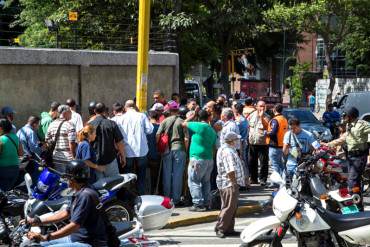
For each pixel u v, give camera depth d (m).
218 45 32.91
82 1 27.50
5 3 34.56
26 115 16.59
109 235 7.22
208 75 51.72
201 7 28.19
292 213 8.54
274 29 43.56
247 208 13.98
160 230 12.33
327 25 44.22
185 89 30.25
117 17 27.36
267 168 16.94
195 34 28.61
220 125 14.67
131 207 10.42
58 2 31.80
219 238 11.54
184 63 32.31
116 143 12.52
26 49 16.38
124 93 19.39
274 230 8.73
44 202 9.34
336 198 9.79
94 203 7.02
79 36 25.98
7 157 11.68
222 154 11.41
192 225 12.87
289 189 8.79
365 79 53.62
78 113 15.05
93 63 18.23
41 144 13.04
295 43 59.16
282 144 15.67
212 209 13.73
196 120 13.80
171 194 13.90
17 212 9.92
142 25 14.95
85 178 7.05
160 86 20.67
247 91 58.50
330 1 41.69
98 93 18.53
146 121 13.45
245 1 28.09
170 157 13.76
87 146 11.72
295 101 58.09
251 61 59.66
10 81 16.17
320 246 8.57
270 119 16.91
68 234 6.92
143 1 14.90
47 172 9.59
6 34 32.78
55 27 22.88
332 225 8.52
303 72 59.75
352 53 57.22
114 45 23.17
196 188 13.44
